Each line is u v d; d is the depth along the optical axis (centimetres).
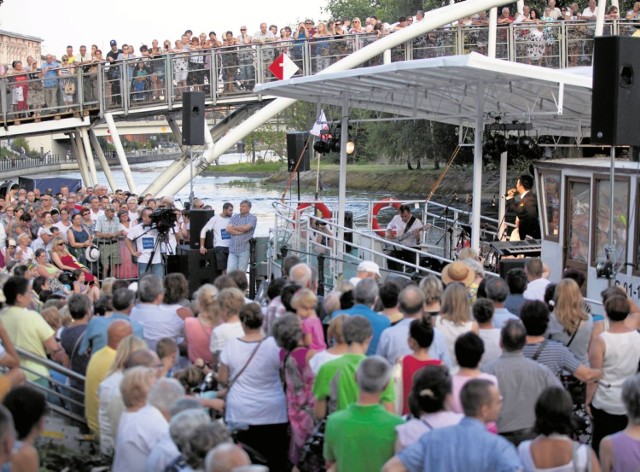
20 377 723
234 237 1767
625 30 2497
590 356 770
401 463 524
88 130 2762
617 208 1236
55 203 2184
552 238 1399
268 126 6931
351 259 1808
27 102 2627
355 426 572
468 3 2406
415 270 1648
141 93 2664
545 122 1792
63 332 902
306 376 727
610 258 1085
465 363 625
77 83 2653
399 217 1814
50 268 1545
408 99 1766
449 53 2569
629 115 1054
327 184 5362
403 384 670
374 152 5338
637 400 564
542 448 546
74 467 729
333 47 2638
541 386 654
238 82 2686
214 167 7269
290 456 755
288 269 1071
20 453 529
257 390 739
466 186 4425
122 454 600
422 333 668
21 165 5906
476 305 757
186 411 523
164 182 2777
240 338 748
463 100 1700
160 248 1823
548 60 2484
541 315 719
